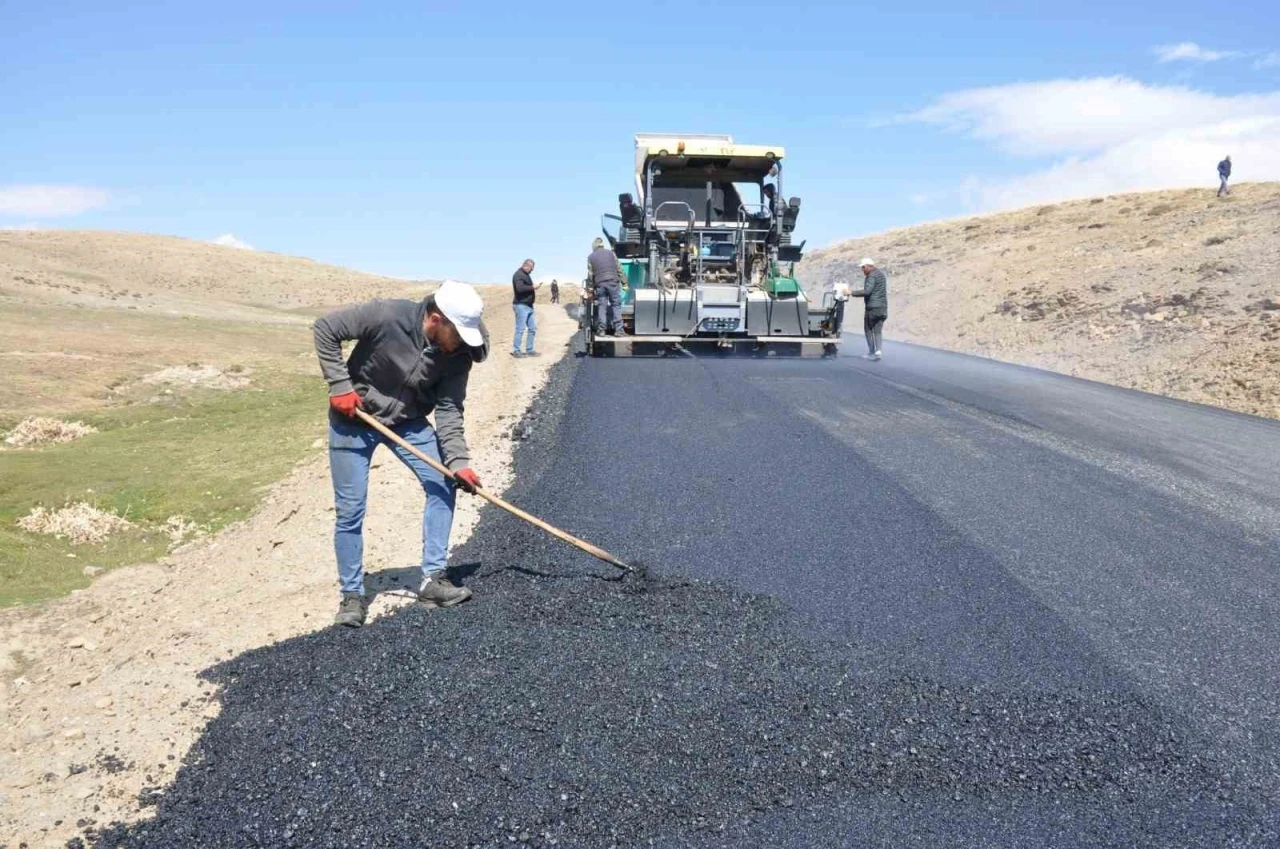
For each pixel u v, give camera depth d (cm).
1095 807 345
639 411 936
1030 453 781
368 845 321
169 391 1548
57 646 565
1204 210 2692
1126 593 512
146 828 329
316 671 423
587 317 1485
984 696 410
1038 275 2348
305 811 336
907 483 686
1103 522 618
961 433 848
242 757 365
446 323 452
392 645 443
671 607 485
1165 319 1680
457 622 466
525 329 1467
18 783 355
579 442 820
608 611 479
